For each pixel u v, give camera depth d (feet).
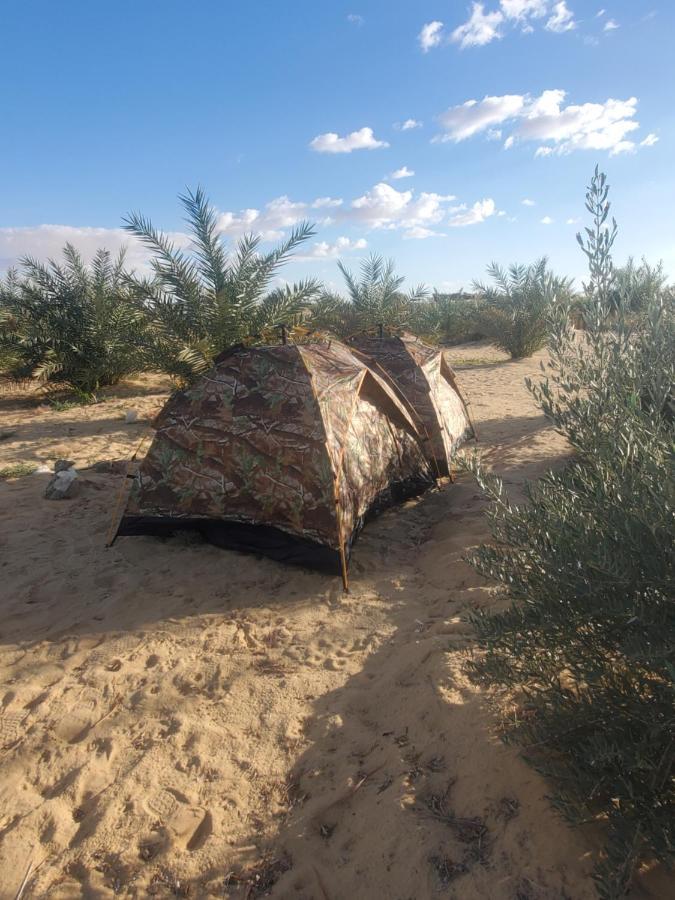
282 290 36.11
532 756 8.35
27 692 11.20
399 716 9.94
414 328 56.49
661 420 7.70
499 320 56.65
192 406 17.03
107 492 21.63
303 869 7.54
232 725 10.15
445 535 17.10
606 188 7.71
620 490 7.46
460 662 10.83
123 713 10.59
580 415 8.12
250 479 16.08
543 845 7.25
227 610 13.85
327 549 15.19
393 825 7.91
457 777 8.50
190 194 33.83
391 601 13.84
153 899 7.32
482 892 6.89
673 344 7.75
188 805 8.62
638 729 7.29
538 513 8.50
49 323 40.70
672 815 6.70
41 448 28.35
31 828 8.35
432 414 21.71
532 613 8.09
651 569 6.91
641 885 6.57
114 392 41.75
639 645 6.60
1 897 7.39
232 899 7.27
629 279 7.89
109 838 8.15
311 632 12.85
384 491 18.43
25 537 17.76
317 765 9.17
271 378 16.55
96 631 13.10
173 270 33.45
